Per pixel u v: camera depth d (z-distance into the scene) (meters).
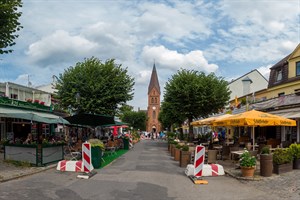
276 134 28.39
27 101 28.36
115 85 31.86
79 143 20.42
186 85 37.22
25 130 30.16
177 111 38.69
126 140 33.59
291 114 21.39
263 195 9.37
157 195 9.33
